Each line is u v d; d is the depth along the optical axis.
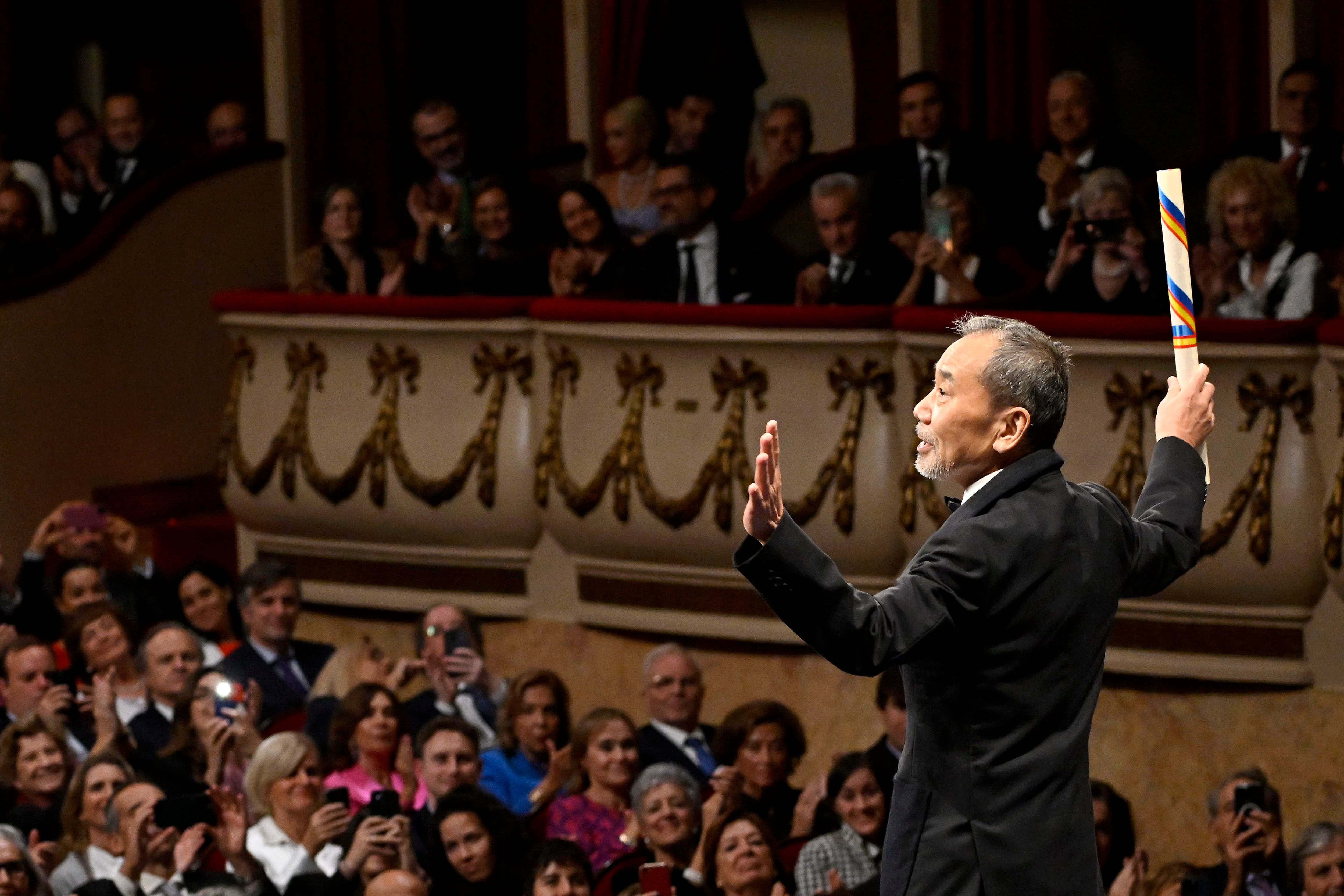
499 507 27.84
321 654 27.83
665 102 37.50
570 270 27.80
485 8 40.09
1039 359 10.41
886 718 22.73
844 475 24.83
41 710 24.09
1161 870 20.77
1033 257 28.14
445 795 21.47
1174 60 34.72
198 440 36.75
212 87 48.41
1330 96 26.50
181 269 36.25
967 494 10.73
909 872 10.48
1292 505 22.39
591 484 26.53
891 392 24.72
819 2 38.59
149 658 25.86
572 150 36.81
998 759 10.34
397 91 38.22
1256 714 23.36
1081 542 10.39
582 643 27.89
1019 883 10.24
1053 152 30.92
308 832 21.66
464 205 28.91
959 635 10.20
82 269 34.91
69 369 34.88
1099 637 10.48
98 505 30.75
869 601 9.96
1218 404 22.70
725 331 25.23
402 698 29.34
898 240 25.61
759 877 20.33
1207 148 32.03
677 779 21.47
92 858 22.06
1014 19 33.09
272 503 29.69
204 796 21.31
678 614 26.80
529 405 27.80
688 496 25.67
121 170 37.66
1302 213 24.98
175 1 47.91
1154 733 24.02
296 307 29.06
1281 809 22.48
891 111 35.34
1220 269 23.34
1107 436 22.95
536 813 23.17
